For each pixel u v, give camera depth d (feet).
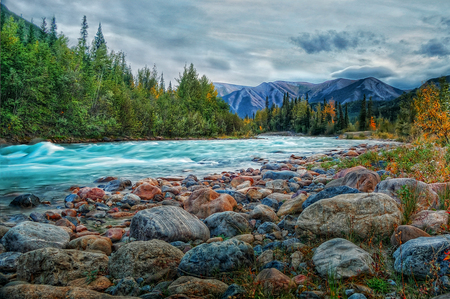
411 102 104.06
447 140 36.68
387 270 9.07
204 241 12.98
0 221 16.11
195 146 79.97
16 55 82.79
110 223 16.76
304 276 8.89
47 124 93.04
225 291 8.14
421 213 12.14
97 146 70.85
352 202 11.66
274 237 12.97
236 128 187.73
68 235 12.79
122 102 118.73
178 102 177.47
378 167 28.60
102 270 9.94
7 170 37.19
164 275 9.57
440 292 7.54
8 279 9.13
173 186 26.08
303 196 16.44
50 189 25.91
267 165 36.47
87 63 135.44
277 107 448.24
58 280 8.96
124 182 26.40
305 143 100.58
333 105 367.45
